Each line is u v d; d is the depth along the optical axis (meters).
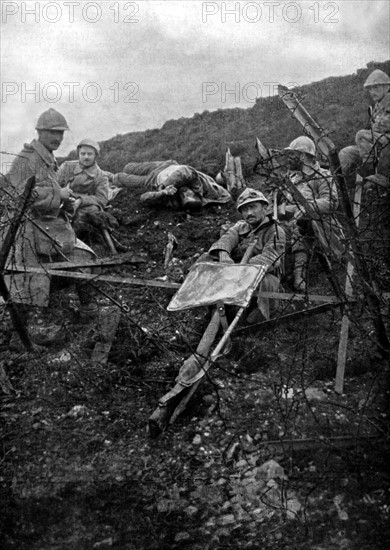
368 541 6.92
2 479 7.47
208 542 6.96
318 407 7.95
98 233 10.62
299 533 6.98
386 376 8.23
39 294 8.55
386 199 8.77
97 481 7.41
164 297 9.47
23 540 7.11
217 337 8.20
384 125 10.70
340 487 7.26
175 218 11.36
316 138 7.57
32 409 8.15
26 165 9.17
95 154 10.95
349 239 7.40
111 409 8.13
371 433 7.63
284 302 8.71
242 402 8.06
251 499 7.21
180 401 7.85
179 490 7.30
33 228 8.97
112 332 8.68
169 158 13.57
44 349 8.77
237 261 9.16
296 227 8.94
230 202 11.76
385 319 8.59
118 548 7.02
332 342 8.77
